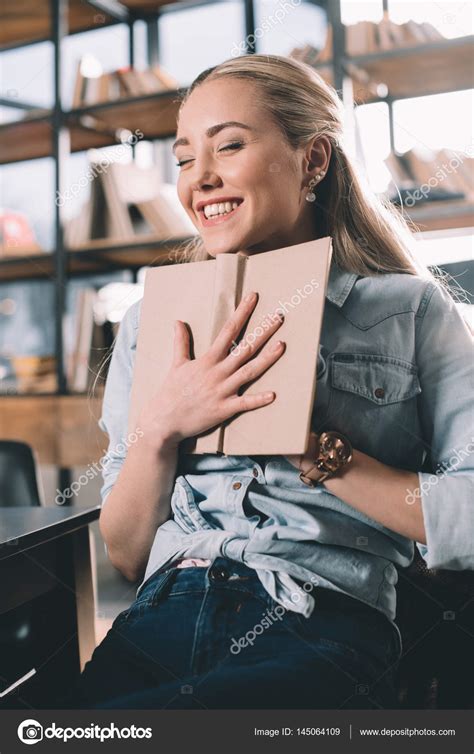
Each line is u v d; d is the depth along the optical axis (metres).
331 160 1.08
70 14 2.84
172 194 2.71
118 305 2.84
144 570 1.10
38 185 2.95
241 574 0.90
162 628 0.90
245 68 1.00
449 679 1.05
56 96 2.71
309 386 0.83
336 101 1.09
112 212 2.69
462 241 2.38
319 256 0.86
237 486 0.94
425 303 0.99
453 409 0.94
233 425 0.91
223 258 0.94
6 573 1.09
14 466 1.62
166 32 2.84
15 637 1.41
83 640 1.29
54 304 2.90
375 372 0.96
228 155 0.97
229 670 0.81
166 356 0.98
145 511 1.01
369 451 0.96
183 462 1.01
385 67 2.34
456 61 2.27
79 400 2.64
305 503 0.93
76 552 1.29
